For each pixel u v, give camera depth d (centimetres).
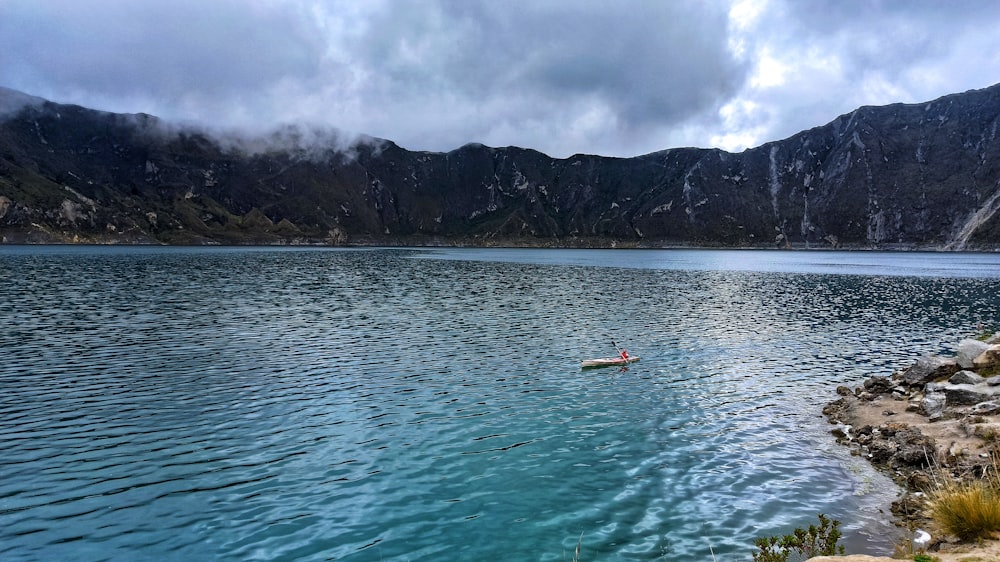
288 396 2742
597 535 1491
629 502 1681
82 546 1408
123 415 2411
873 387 2798
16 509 1584
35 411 2439
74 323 4741
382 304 6581
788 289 9450
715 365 3578
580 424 2397
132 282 8769
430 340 4309
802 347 4216
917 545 1318
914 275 13575
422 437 2211
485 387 2977
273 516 1575
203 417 2406
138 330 4491
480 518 1578
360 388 2911
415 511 1616
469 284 9744
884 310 6562
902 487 1756
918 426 2125
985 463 1647
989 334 4247
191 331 4491
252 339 4206
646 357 3794
